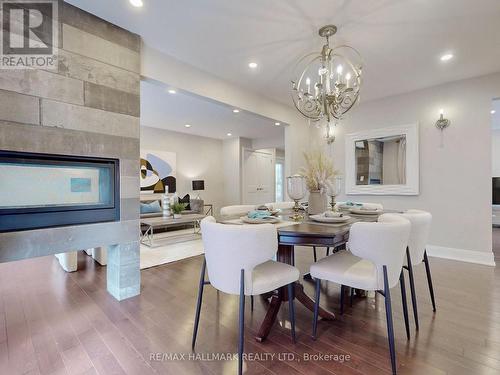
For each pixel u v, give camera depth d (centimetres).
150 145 631
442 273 291
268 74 327
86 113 207
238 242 136
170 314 202
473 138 339
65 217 198
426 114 373
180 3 201
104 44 219
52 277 282
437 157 365
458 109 349
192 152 722
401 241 149
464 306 211
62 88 195
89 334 174
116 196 227
